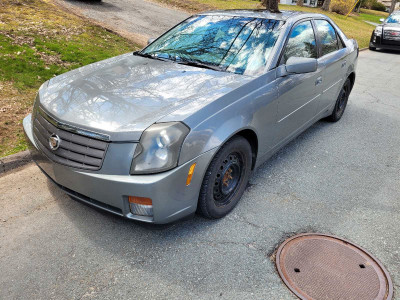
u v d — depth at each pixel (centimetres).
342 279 250
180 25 417
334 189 364
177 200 254
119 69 339
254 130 307
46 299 227
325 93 452
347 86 543
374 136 507
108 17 1188
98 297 229
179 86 296
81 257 262
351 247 281
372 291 241
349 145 472
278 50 341
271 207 329
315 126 535
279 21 370
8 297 228
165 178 241
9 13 923
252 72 324
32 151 300
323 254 272
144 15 1336
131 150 242
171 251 270
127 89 292
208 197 279
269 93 321
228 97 284
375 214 326
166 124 246
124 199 247
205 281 244
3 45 680
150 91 288
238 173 315
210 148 260
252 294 235
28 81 568
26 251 266
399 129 541
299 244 282
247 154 312
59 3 1230
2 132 424
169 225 265
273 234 293
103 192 249
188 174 253
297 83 364
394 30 1353
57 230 289
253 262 262
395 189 370
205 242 280
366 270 259
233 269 255
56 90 306
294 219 313
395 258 272
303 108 398
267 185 366
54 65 644
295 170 399
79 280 242
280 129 359
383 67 1070
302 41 389
